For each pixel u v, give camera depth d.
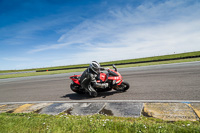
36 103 5.39
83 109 4.21
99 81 5.52
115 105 4.27
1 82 16.55
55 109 4.43
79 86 5.89
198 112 3.21
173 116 3.13
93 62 5.28
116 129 2.64
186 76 7.88
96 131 2.59
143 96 4.95
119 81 5.56
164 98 4.50
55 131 2.71
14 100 6.38
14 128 3.00
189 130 2.34
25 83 12.68
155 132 2.38
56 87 8.64
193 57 25.58
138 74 10.84
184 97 4.40
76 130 2.72
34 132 2.78
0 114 4.18
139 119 3.11
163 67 14.34
